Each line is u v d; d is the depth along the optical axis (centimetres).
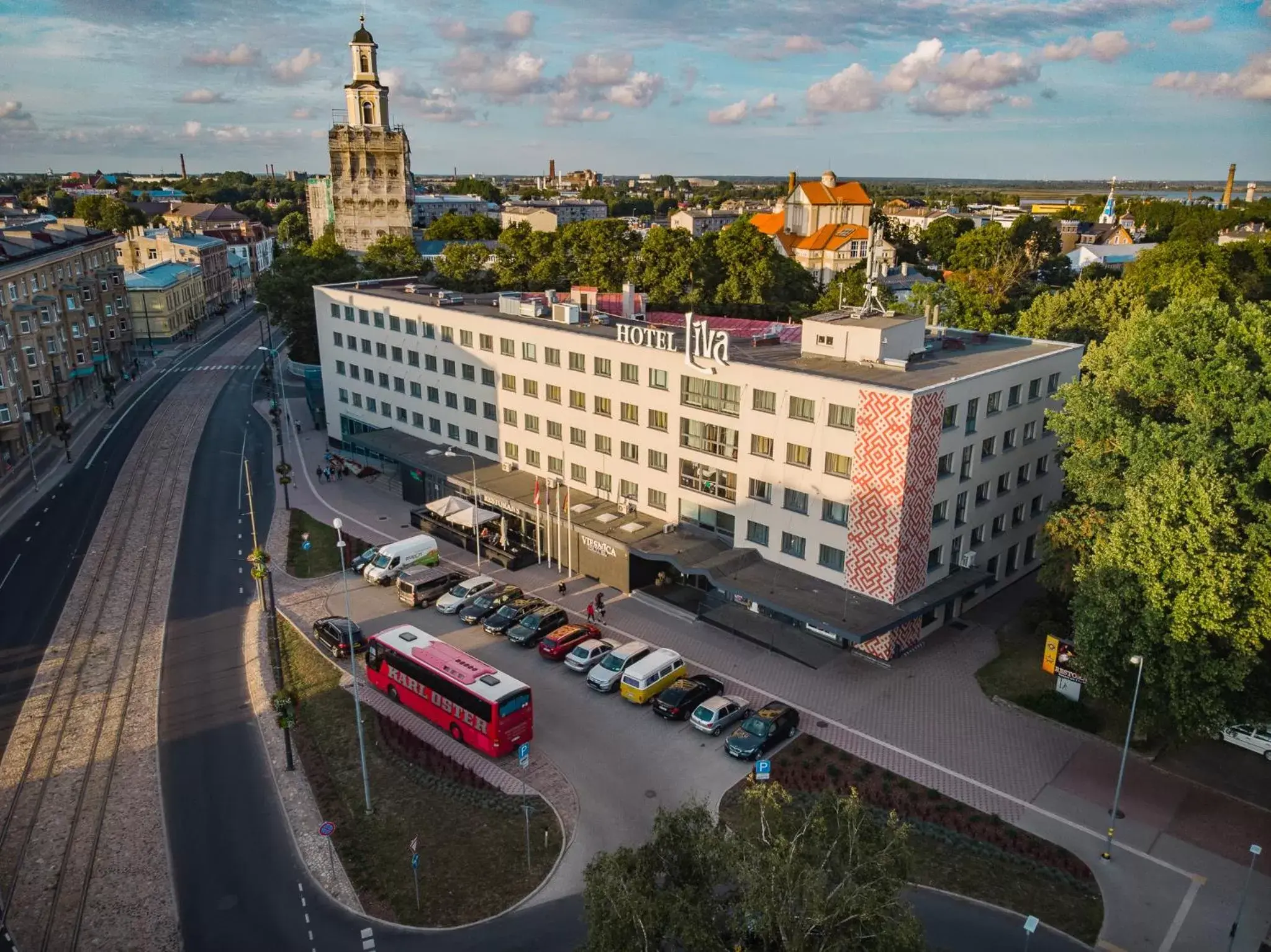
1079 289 10125
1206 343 4566
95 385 12900
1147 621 4003
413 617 6291
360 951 3394
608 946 2402
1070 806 4219
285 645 5841
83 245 12644
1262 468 4169
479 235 19988
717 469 6353
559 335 7325
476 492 7644
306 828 4100
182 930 3494
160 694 5250
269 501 8662
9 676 5447
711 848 2528
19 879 3762
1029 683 5234
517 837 4022
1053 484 6875
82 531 7894
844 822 2656
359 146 18250
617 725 4934
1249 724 4259
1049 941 3422
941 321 10388
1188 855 3894
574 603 6450
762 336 7031
